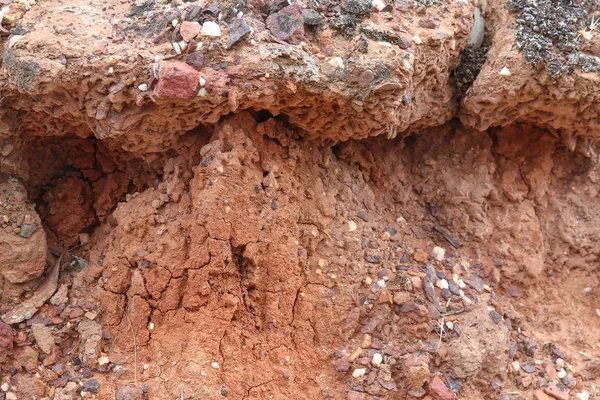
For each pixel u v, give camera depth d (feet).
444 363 2.86
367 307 2.91
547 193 3.51
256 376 2.69
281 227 2.77
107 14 2.68
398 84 2.54
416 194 3.37
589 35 2.89
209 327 2.68
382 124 2.73
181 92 2.41
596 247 3.49
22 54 2.47
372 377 2.78
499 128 3.43
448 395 2.76
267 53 2.47
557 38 2.87
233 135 2.66
